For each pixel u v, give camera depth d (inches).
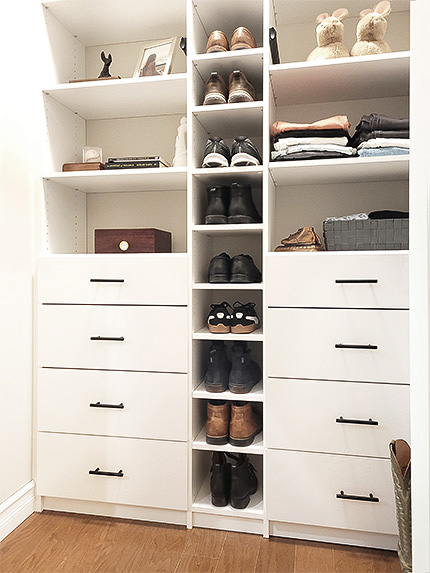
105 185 87.0
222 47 75.4
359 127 73.3
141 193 93.0
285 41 87.8
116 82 77.2
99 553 68.2
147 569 64.7
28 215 79.1
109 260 76.2
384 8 72.9
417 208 43.0
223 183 83.4
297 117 87.0
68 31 88.4
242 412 74.4
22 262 77.7
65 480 78.2
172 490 75.0
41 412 78.8
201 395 74.3
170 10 81.4
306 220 87.0
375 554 68.1
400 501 61.0
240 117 78.2
